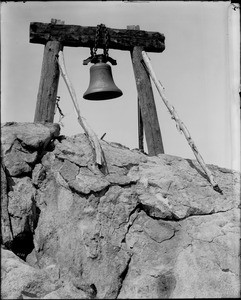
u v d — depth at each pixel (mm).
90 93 5371
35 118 5594
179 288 4512
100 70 5453
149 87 5863
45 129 5195
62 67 5520
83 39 5680
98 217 4773
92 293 4512
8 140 5000
